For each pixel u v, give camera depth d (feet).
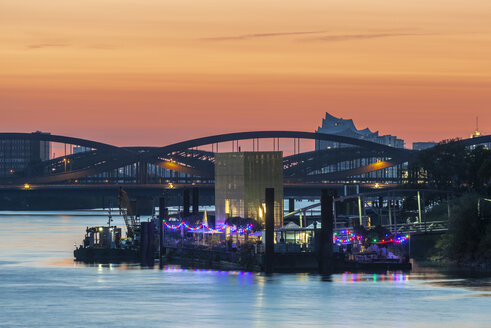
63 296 530.68
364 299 508.94
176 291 543.80
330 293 527.81
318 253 602.44
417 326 442.09
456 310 476.95
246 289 545.85
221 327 440.45
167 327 441.68
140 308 489.67
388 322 450.71
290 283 565.53
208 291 541.34
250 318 460.55
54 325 447.42
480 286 550.36
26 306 498.28
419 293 525.75
